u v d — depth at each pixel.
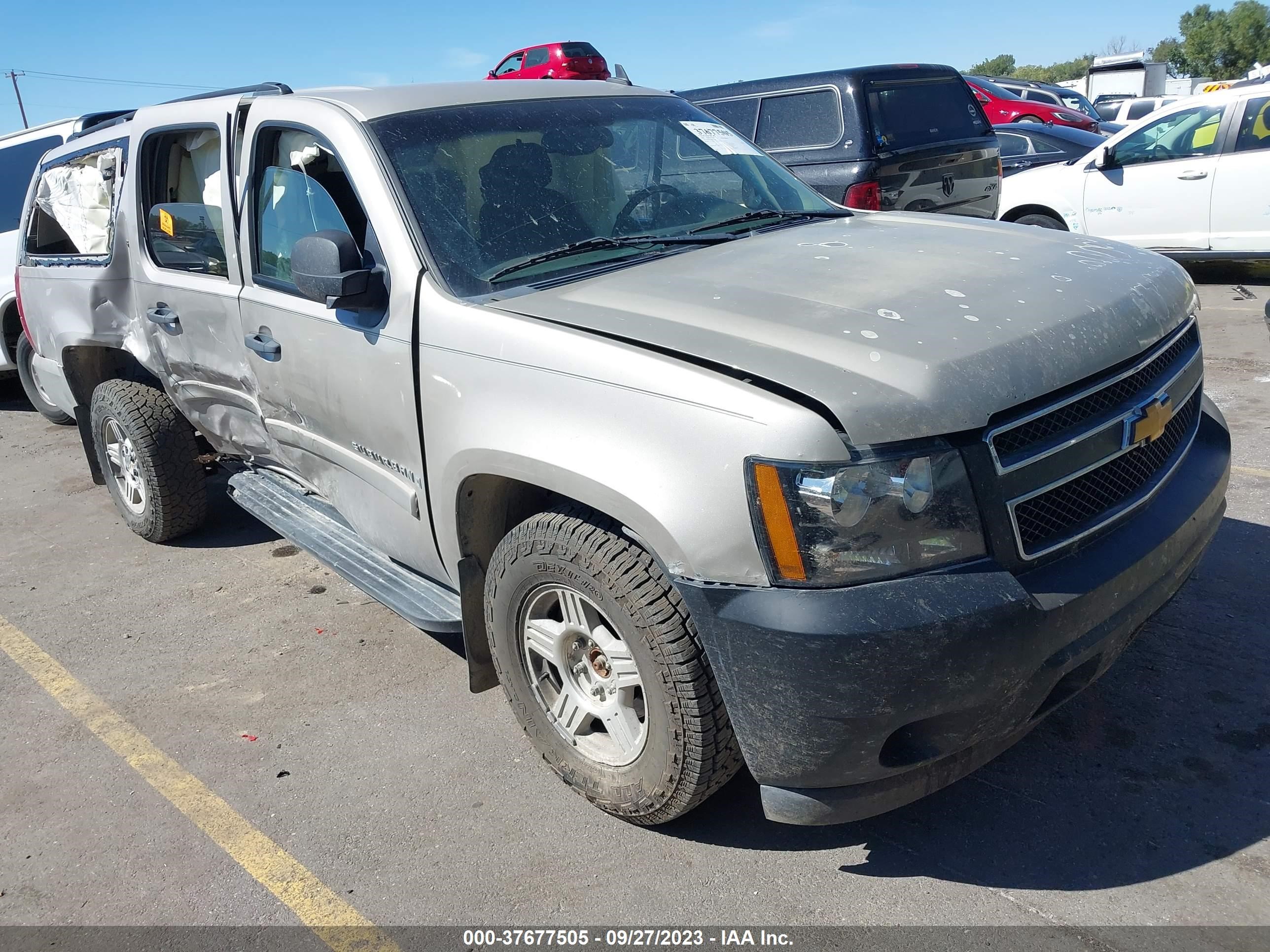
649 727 2.63
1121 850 2.67
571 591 2.73
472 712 3.60
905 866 2.69
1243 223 9.38
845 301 2.64
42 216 5.58
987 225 3.60
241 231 3.85
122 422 5.05
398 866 2.85
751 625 2.26
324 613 4.47
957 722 2.31
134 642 4.34
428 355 2.98
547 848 2.87
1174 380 2.83
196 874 2.89
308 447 3.79
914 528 2.23
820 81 8.18
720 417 2.30
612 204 3.50
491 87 3.74
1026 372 2.38
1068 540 2.42
